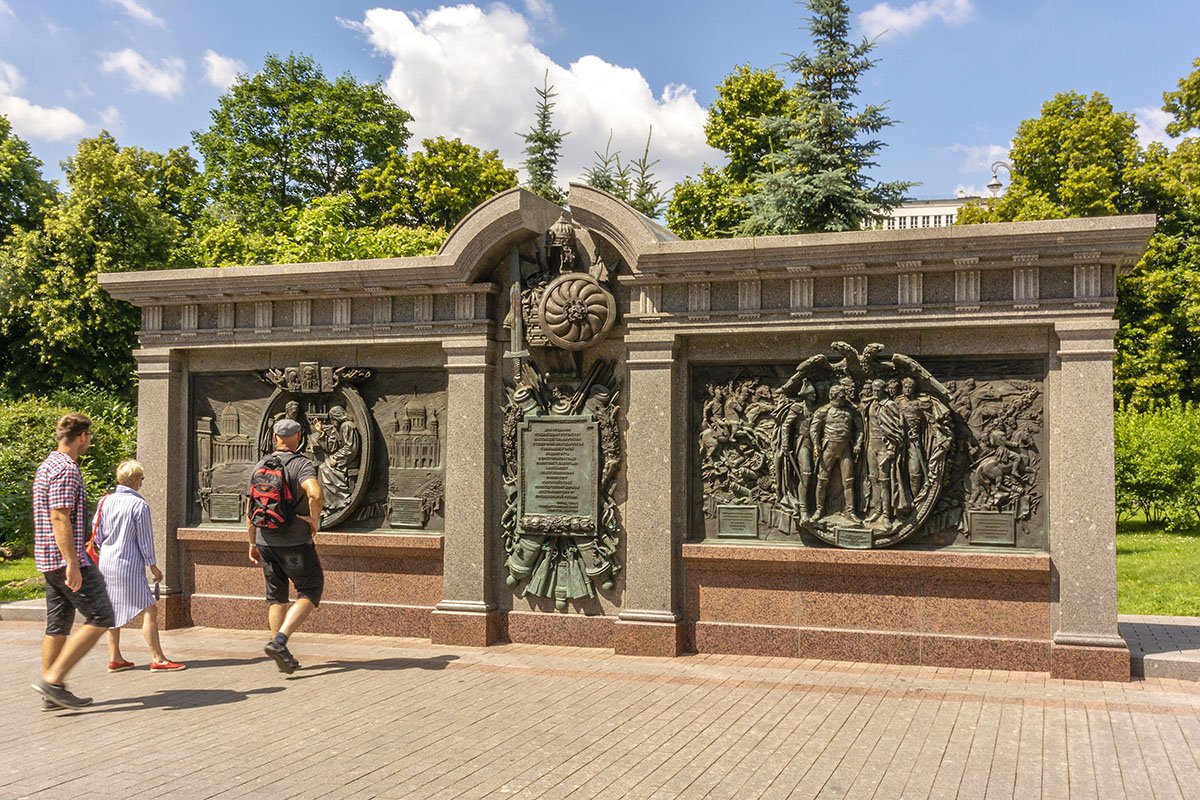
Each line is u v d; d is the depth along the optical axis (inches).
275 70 1510.8
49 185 1325.0
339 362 410.9
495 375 392.5
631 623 362.9
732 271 354.6
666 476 363.3
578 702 296.4
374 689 314.0
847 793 217.3
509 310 390.3
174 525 430.6
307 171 1486.2
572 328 370.3
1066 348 324.5
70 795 216.1
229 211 1440.7
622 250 366.3
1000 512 335.6
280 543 343.0
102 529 342.3
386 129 1544.0
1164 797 214.5
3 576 662.5
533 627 382.6
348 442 405.7
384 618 402.0
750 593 361.4
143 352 431.8
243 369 426.9
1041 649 329.7
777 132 871.7
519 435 384.2
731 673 332.8
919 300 339.9
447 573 386.9
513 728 268.4
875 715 280.5
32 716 283.4
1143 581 590.2
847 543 346.6
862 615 349.4
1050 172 1326.3
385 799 213.6
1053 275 327.6
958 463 340.5
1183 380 1236.5
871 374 348.8
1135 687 310.7
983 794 216.4
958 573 338.0
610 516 374.9
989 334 336.5
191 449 434.9
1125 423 964.0
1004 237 324.8
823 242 342.0
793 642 354.9
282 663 332.2
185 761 240.1
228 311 421.7
